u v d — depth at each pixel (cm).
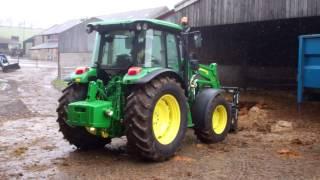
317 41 956
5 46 8769
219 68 2011
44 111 1330
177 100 706
